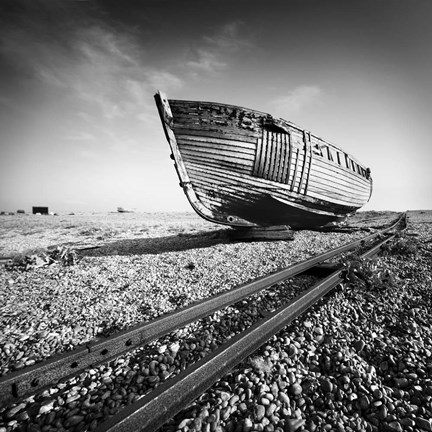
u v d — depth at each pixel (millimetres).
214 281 5012
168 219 33188
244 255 7301
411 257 6211
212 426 1692
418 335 2816
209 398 1921
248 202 8469
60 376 2080
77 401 2016
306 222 11359
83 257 7754
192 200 7539
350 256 5227
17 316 3682
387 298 3777
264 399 1903
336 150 10891
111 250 9000
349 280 4281
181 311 3000
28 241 13016
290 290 4352
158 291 4535
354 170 12984
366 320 3143
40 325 3379
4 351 2791
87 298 4320
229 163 7652
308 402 1936
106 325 3348
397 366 2326
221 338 2910
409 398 1966
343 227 13445
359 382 2092
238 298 3693
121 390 2117
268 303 3846
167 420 1588
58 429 1774
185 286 4762
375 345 2631
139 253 8250
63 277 5645
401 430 1681
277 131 8234
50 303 4137
